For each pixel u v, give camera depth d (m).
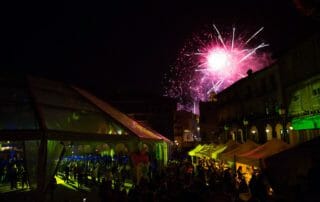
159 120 58.59
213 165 23.00
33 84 17.86
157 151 27.00
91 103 19.77
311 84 22.78
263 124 31.03
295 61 25.06
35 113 15.16
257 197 11.92
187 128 75.81
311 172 8.00
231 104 41.22
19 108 15.16
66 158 35.53
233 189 14.70
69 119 16.88
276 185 10.20
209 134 55.91
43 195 13.63
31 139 13.72
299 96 24.55
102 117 18.89
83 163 31.89
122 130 18.98
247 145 17.28
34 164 15.12
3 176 21.62
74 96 19.95
